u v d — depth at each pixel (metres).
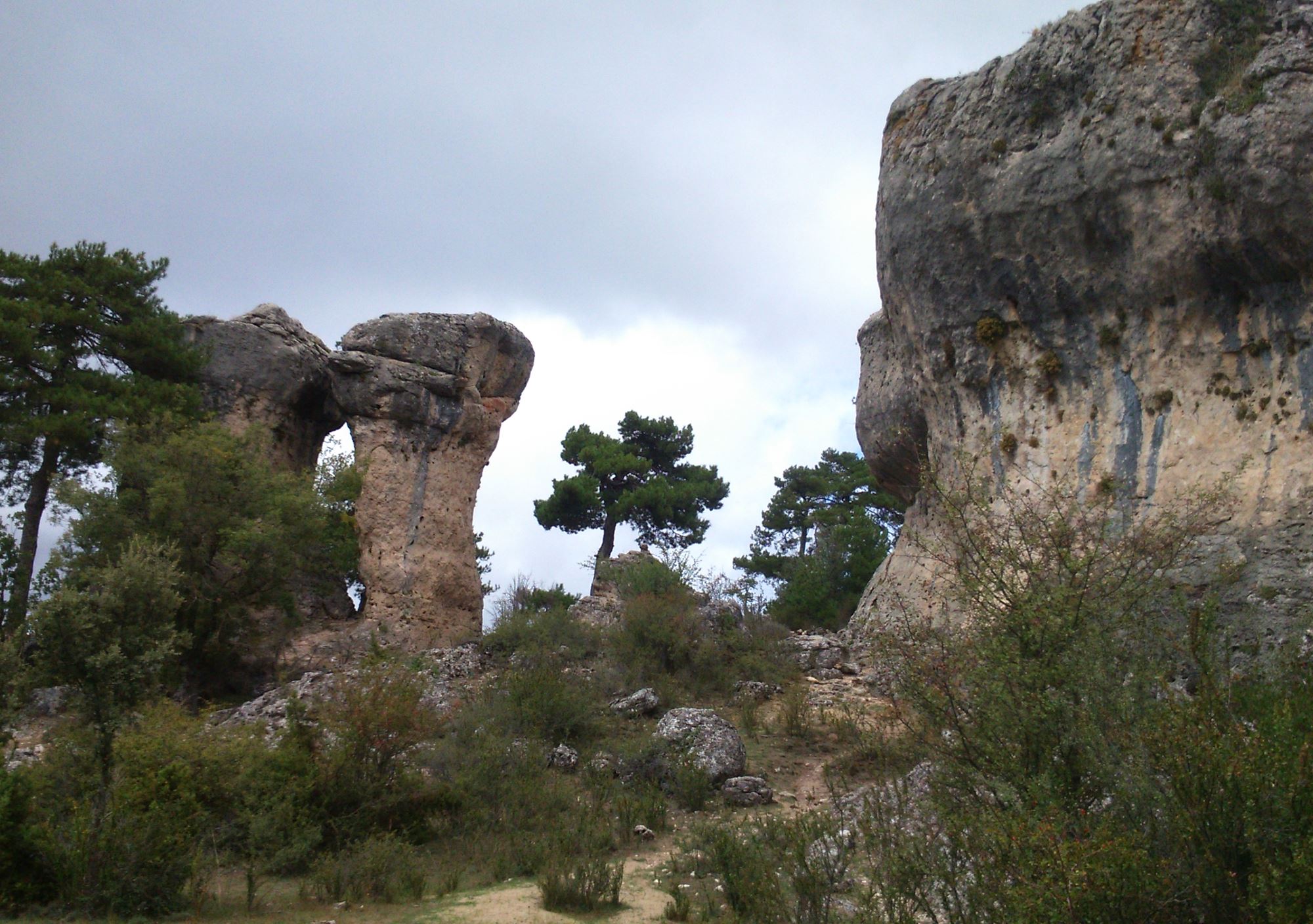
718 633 22.39
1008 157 18.47
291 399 30.19
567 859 10.65
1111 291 17.20
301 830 11.84
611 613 25.14
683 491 43.62
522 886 10.43
